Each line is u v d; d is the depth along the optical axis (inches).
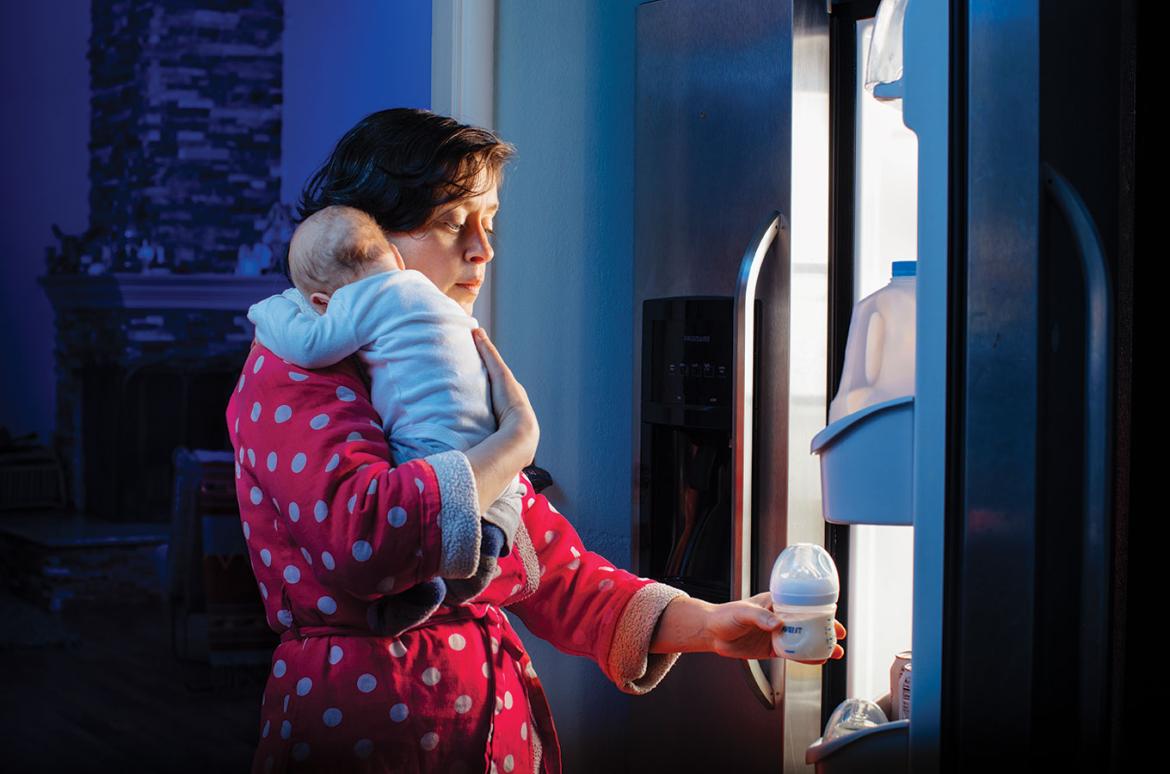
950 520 50.1
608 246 108.1
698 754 90.6
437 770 51.9
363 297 51.0
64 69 293.6
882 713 71.0
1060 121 49.7
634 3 105.2
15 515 275.3
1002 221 48.7
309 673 51.8
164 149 282.5
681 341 90.7
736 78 87.0
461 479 47.9
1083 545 50.4
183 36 281.1
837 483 55.6
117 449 272.7
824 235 86.1
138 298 278.1
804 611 55.2
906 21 50.8
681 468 93.4
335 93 253.9
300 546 49.8
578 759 112.4
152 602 246.8
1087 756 51.0
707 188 89.0
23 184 295.1
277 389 50.8
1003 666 48.9
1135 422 55.2
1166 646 54.5
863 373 59.7
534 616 61.4
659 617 59.4
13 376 291.9
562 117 111.6
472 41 115.5
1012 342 48.6
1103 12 53.4
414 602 50.9
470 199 54.6
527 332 116.0
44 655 206.7
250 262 279.4
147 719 172.9
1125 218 55.4
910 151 86.7
